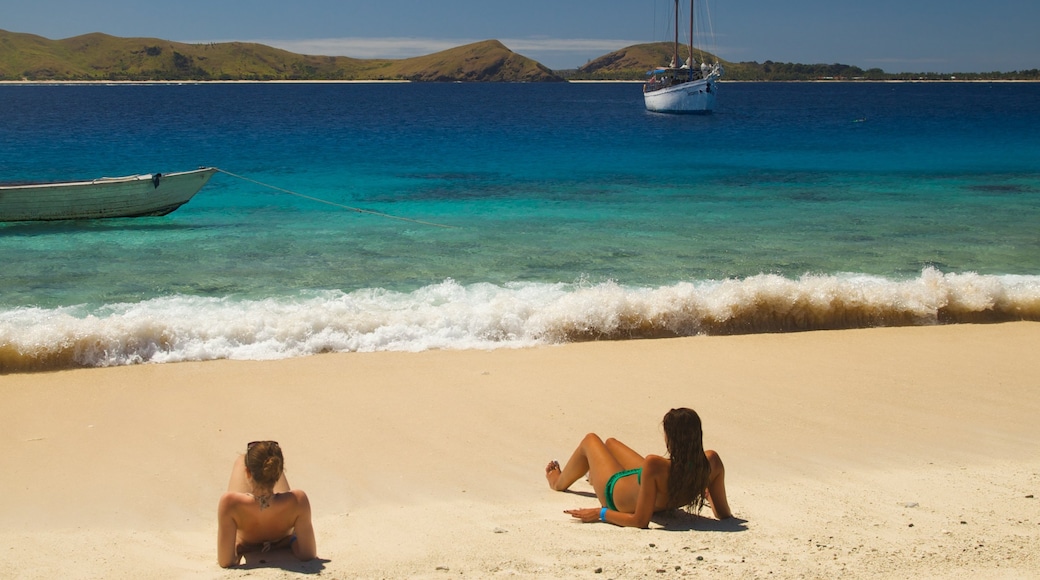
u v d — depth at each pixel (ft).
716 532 16.35
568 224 63.46
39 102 376.07
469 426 24.85
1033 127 192.13
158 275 46.34
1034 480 20.12
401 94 602.44
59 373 29.81
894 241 57.21
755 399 27.55
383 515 18.42
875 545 15.29
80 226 60.70
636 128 194.39
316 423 25.00
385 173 96.22
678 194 80.02
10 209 58.49
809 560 14.46
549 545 15.75
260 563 15.21
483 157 116.47
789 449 22.91
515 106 371.15
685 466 16.57
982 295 39.42
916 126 199.41
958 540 15.52
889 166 105.81
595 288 37.91
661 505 16.96
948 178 93.20
